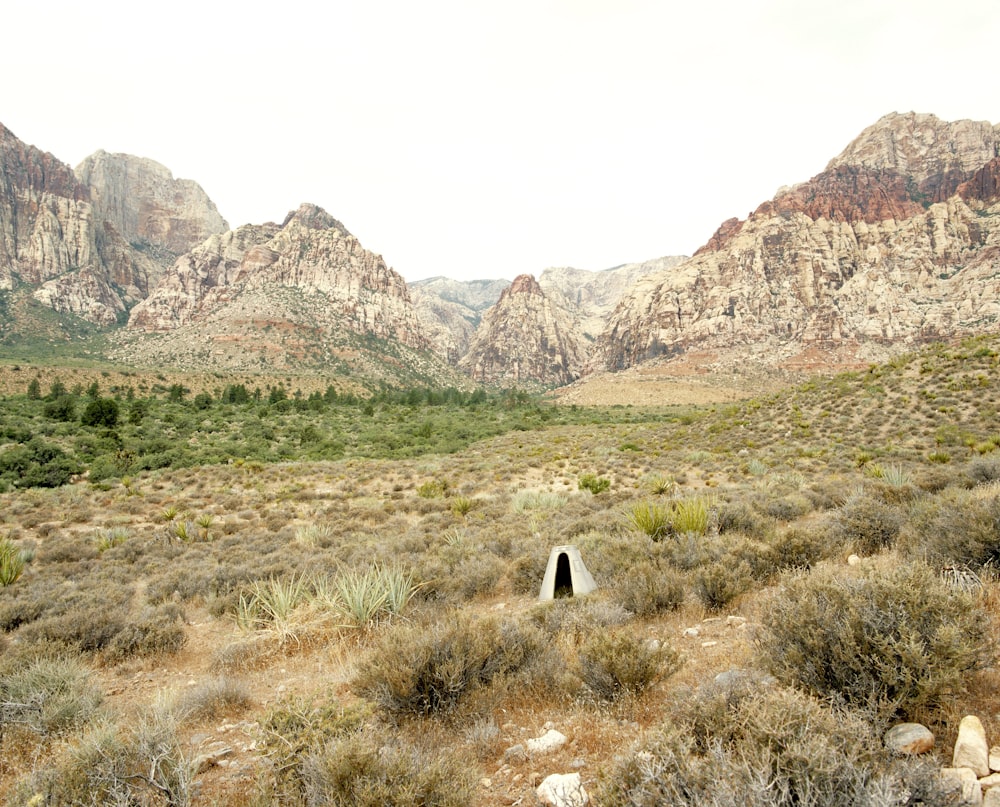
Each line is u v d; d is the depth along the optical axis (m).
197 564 13.91
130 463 41.03
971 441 27.09
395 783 3.27
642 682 4.49
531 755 3.92
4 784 4.24
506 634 5.63
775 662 3.97
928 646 3.45
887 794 2.40
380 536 16.84
